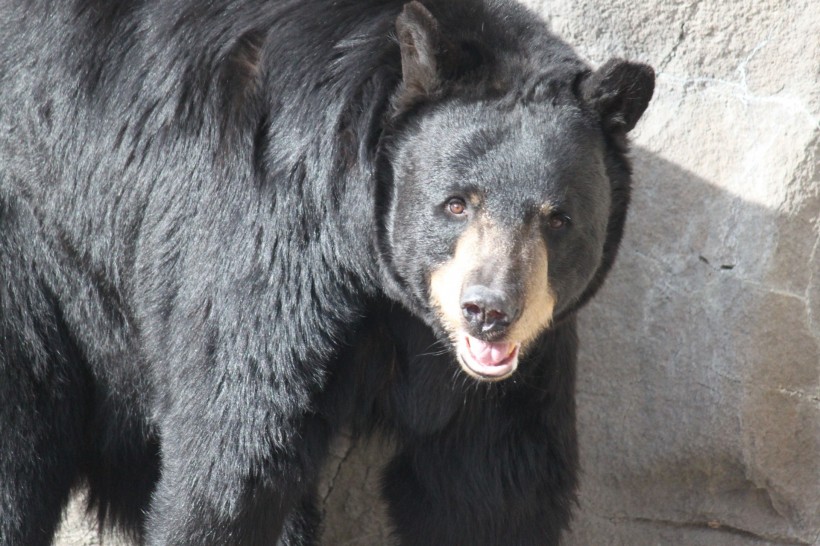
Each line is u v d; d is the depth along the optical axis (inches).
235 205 367.6
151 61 393.1
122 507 462.6
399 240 354.3
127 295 407.2
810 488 455.2
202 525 371.2
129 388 430.0
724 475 460.4
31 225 415.5
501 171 340.2
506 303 329.4
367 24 371.2
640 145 466.3
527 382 386.6
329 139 361.4
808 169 446.6
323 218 361.7
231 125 374.0
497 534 403.2
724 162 457.7
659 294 462.3
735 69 460.1
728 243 453.7
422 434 401.1
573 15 468.1
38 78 407.2
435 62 348.8
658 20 464.4
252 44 382.0
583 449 472.7
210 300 366.3
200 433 368.5
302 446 370.6
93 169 401.7
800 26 452.1
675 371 460.4
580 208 348.5
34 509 427.2
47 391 424.2
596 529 475.5
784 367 448.5
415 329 385.1
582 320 469.4
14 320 416.2
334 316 365.7
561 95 357.1
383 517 489.4
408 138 355.9
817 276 450.0
